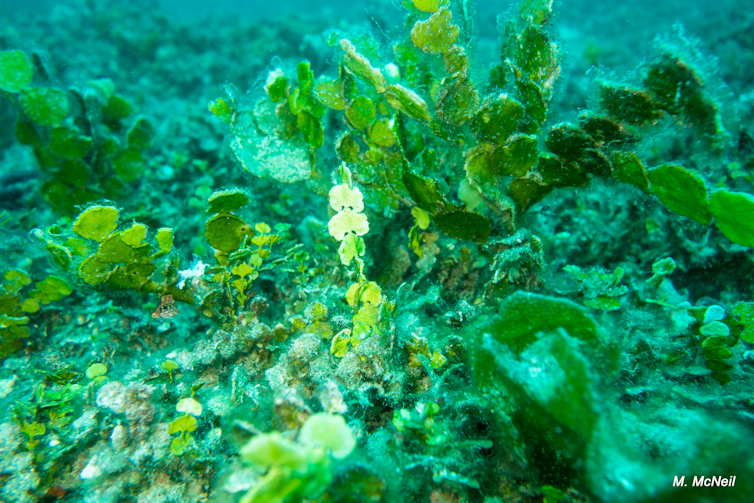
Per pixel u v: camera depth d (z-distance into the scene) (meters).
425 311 0.20
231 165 0.34
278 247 0.24
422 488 0.14
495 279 0.18
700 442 0.11
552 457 0.13
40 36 0.68
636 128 0.15
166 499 0.15
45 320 0.23
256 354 0.18
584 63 0.62
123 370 0.21
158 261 0.19
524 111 0.15
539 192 0.17
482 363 0.13
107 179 0.26
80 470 0.16
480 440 0.14
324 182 0.21
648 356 0.16
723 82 0.14
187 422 0.15
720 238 0.23
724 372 0.15
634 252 0.25
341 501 0.11
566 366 0.11
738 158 0.26
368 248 0.21
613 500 0.10
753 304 0.16
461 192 0.18
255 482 0.11
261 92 0.23
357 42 0.20
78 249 0.17
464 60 0.16
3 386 0.19
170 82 0.62
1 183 0.31
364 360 0.16
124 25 0.73
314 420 0.10
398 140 0.17
